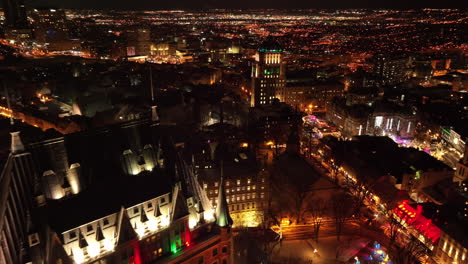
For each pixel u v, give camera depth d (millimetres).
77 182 71938
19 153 64438
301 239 114812
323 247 111000
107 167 76375
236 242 111750
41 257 62219
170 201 79938
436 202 130375
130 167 79312
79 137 74125
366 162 154875
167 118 194125
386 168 146000
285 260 104562
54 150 69750
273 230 118875
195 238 85812
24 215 63344
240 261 102000
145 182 78562
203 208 87188
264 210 129375
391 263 102812
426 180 141000
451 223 102938
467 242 93750
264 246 109938
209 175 122500
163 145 86500
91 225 68938
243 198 126625
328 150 175750
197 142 151125
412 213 118062
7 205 56125
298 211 124062
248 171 126250
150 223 76938
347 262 103750
